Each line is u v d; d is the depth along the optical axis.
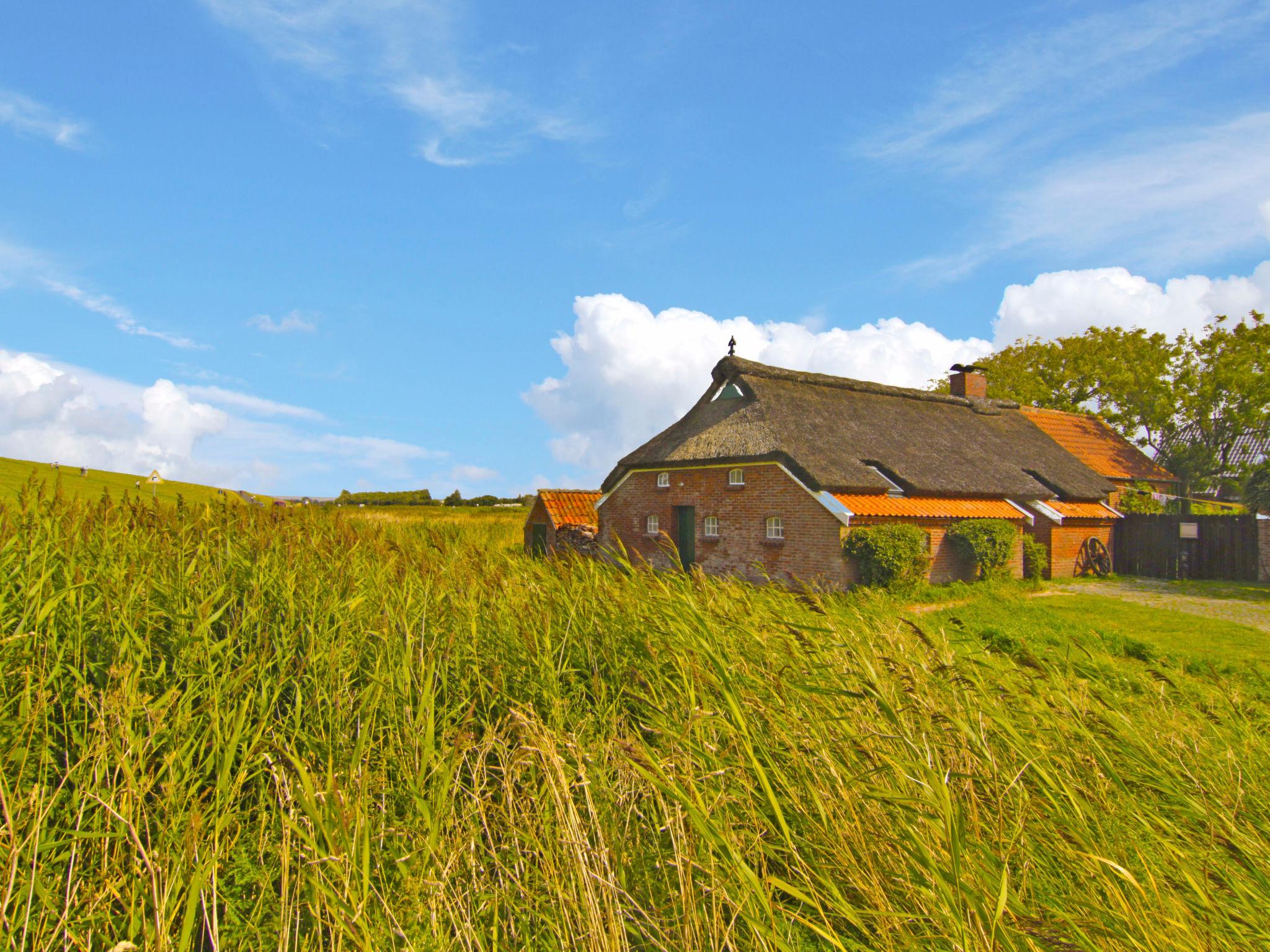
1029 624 11.41
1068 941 2.62
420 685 4.71
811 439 18.80
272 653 5.00
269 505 10.09
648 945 3.04
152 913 2.91
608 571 7.07
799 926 3.26
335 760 3.95
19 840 3.00
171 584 5.77
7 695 4.01
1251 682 7.81
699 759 3.50
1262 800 3.74
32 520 6.64
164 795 3.47
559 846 3.20
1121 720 4.39
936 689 4.38
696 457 19.88
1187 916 2.63
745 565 18.70
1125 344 39.41
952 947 2.48
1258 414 34.53
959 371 28.08
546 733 3.65
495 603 6.04
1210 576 21.14
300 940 2.94
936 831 2.90
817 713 4.15
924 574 17.08
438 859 3.07
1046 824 3.25
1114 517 22.56
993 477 21.08
